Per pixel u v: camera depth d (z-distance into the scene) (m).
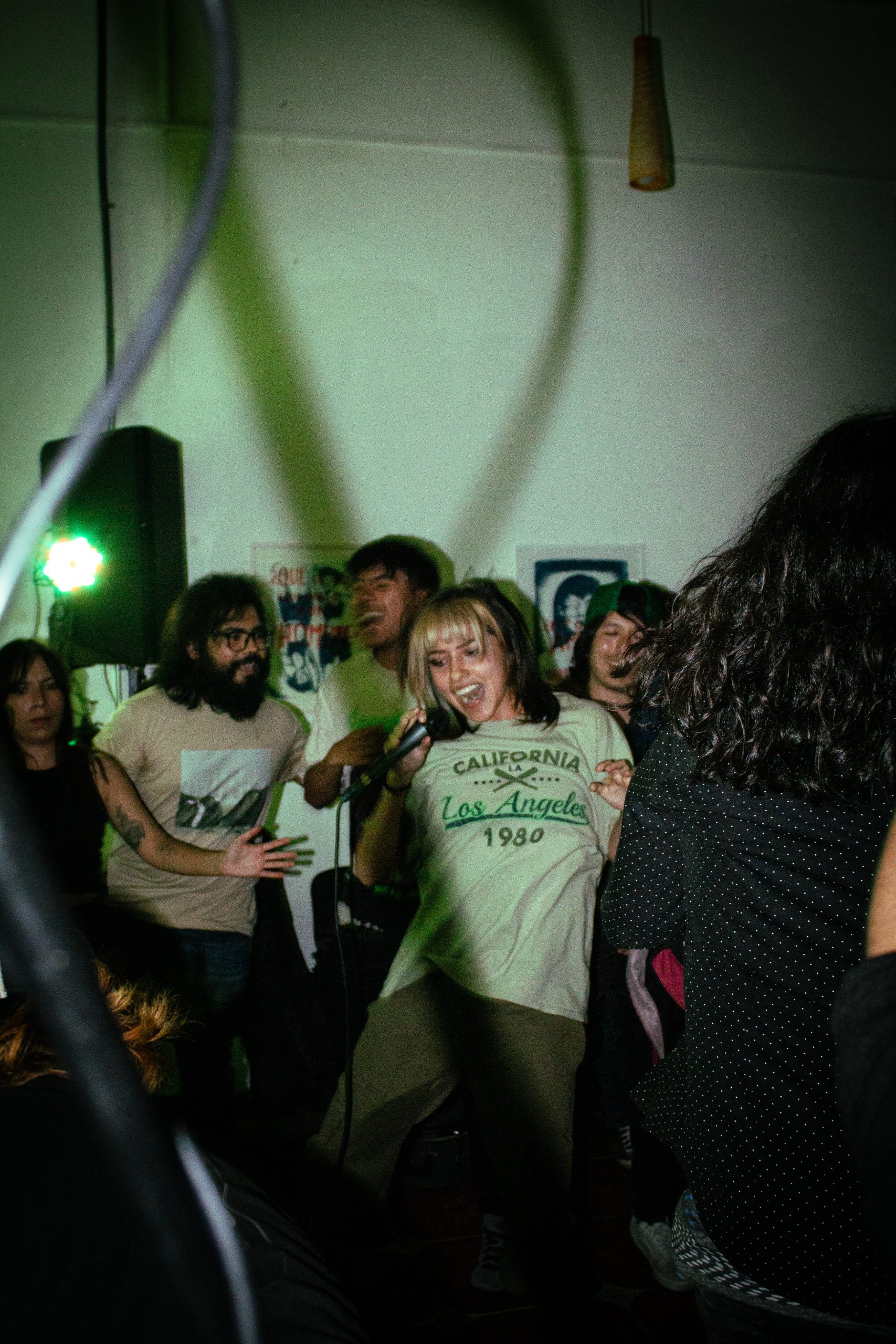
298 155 3.04
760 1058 0.91
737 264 3.44
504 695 2.14
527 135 3.21
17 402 2.90
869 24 3.52
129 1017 0.82
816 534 0.93
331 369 3.09
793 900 0.92
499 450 3.23
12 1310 0.51
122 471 2.67
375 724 3.07
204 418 3.01
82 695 2.92
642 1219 2.13
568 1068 1.84
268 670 3.05
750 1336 0.98
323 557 3.09
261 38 3.00
